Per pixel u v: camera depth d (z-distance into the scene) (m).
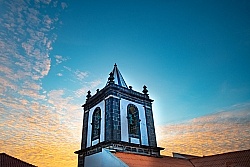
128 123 19.98
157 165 16.61
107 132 18.56
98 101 21.86
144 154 19.08
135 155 17.47
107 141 17.66
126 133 19.19
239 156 19.48
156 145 20.94
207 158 21.33
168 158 20.36
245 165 17.67
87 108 23.44
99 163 17.22
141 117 21.42
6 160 17.20
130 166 14.27
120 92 21.06
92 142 20.08
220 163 19.42
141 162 16.05
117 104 20.09
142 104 22.50
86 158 19.42
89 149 19.41
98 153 17.95
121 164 14.61
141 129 20.62
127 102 21.16
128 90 21.91
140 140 19.84
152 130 21.56
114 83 21.55
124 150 17.95
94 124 21.19
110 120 18.80
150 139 20.75
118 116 19.44
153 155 19.72
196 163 20.89
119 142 17.86
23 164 17.62
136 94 22.44
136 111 21.42
